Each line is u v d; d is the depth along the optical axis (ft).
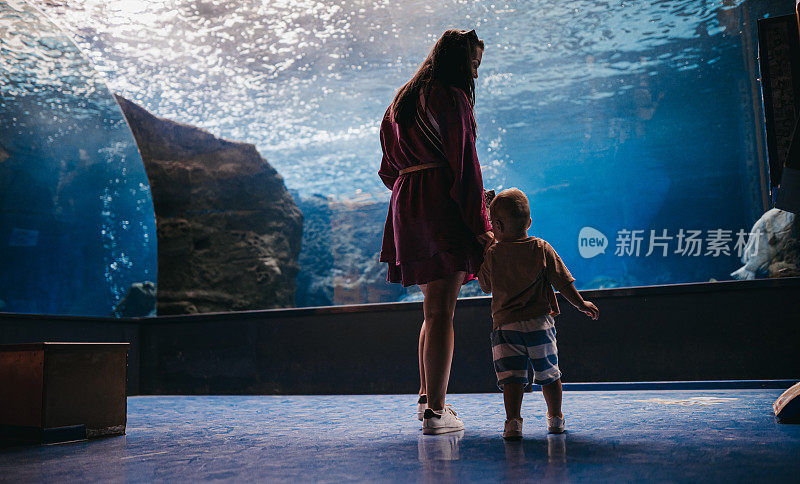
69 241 26.91
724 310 12.57
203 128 30.22
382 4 21.61
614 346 13.25
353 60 25.38
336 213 37.63
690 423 6.98
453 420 7.29
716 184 30.19
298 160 35.58
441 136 7.34
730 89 27.14
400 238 7.73
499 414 9.14
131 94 25.85
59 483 4.67
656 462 4.62
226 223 30.40
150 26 20.97
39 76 23.50
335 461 5.27
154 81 24.98
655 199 31.91
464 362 14.33
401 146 7.91
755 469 4.19
